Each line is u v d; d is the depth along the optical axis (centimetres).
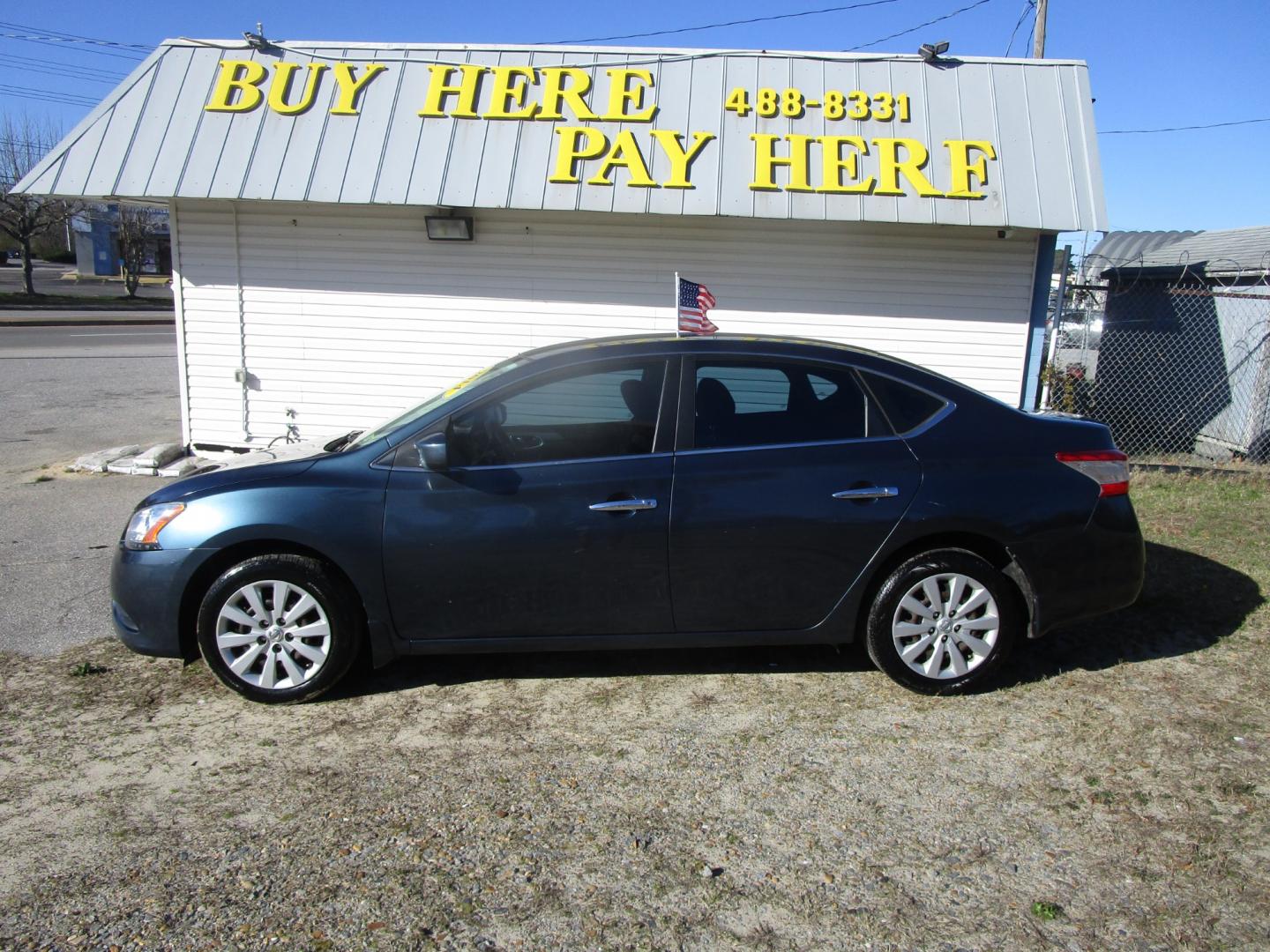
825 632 441
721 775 372
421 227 946
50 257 6212
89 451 1042
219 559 431
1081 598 443
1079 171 873
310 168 888
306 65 930
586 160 884
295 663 432
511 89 913
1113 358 1201
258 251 960
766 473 427
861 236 922
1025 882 305
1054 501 435
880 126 893
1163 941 278
